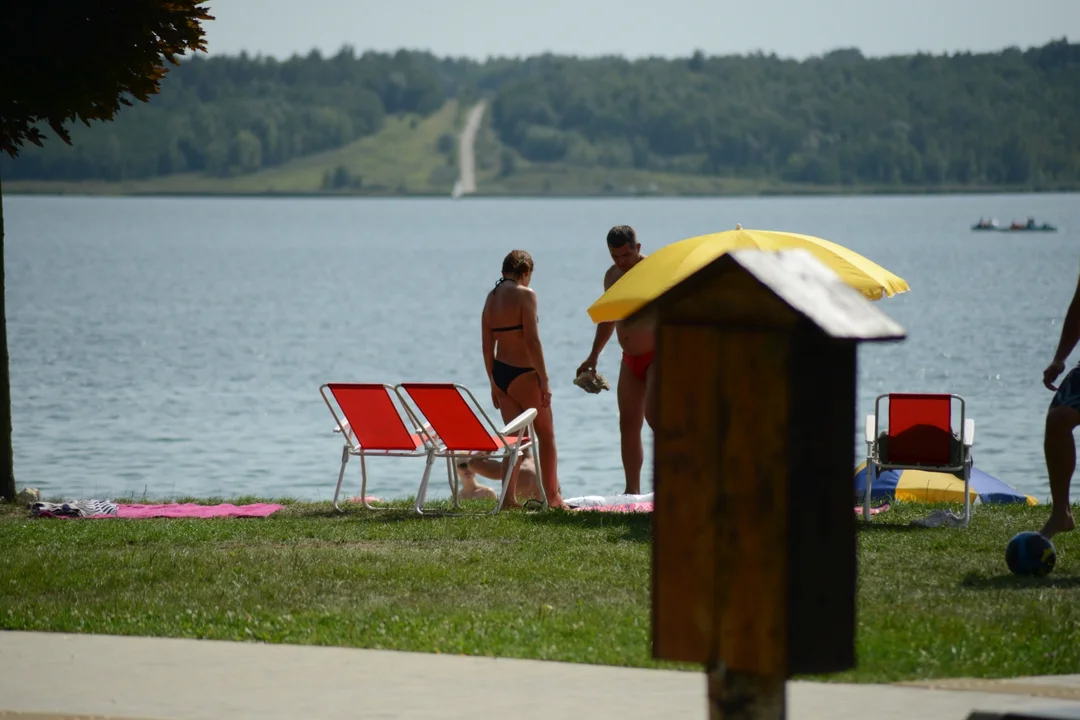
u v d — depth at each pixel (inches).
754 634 542.9
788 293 526.0
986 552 1248.8
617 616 989.2
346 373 4343.0
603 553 1248.8
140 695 794.2
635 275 1557.6
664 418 555.2
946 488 1803.6
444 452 1574.8
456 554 1251.2
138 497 2182.6
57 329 5777.6
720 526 546.0
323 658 882.1
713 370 544.4
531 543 1310.3
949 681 818.8
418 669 852.6
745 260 536.7
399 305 7416.3
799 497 537.0
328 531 1405.0
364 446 1609.3
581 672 845.8
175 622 984.3
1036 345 5113.2
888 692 792.9
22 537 1379.2
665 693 794.8
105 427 3095.5
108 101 1625.2
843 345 544.7
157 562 1217.4
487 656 888.3
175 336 5541.3
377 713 755.4
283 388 3912.4
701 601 551.8
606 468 2549.2
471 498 1808.6
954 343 5216.5
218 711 759.7
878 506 1621.6
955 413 3324.3
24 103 1592.0
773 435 534.9
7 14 1529.3
